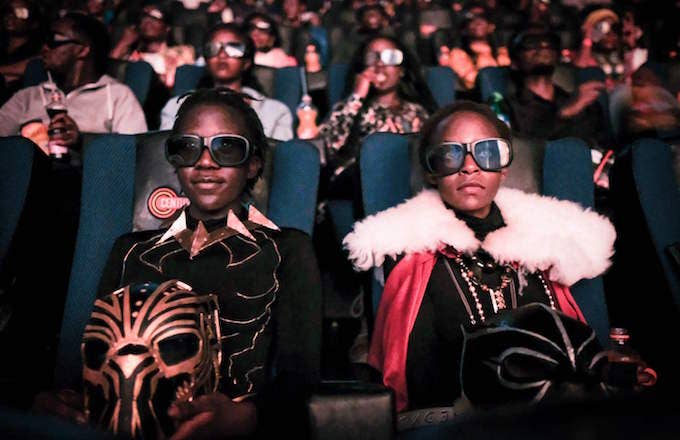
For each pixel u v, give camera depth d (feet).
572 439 1.50
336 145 10.37
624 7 17.40
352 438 3.61
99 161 6.23
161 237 5.27
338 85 12.32
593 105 11.01
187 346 3.71
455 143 5.65
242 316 4.97
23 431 1.85
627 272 6.98
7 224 6.29
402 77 10.78
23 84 10.84
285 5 23.27
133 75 11.87
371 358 5.59
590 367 4.08
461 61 15.56
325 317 8.73
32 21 12.55
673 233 6.46
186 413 3.64
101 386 3.55
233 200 5.33
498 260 5.58
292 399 4.17
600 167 8.53
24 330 6.98
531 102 11.20
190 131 5.20
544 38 11.21
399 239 5.61
